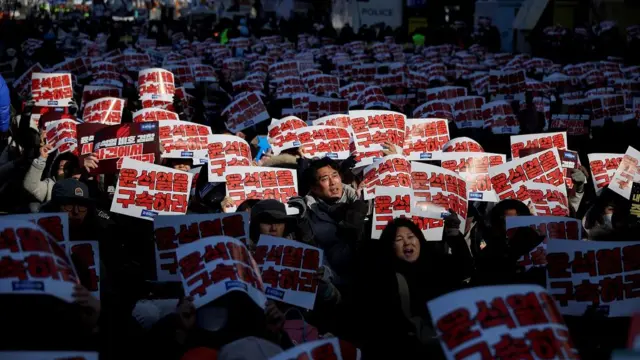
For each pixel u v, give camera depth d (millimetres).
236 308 5555
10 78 27438
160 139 11367
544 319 4844
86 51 37312
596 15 48094
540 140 12266
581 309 7039
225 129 14320
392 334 6855
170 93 17609
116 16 64250
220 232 7527
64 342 5266
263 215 7930
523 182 10211
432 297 7125
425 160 12445
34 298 5230
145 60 27969
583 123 18219
